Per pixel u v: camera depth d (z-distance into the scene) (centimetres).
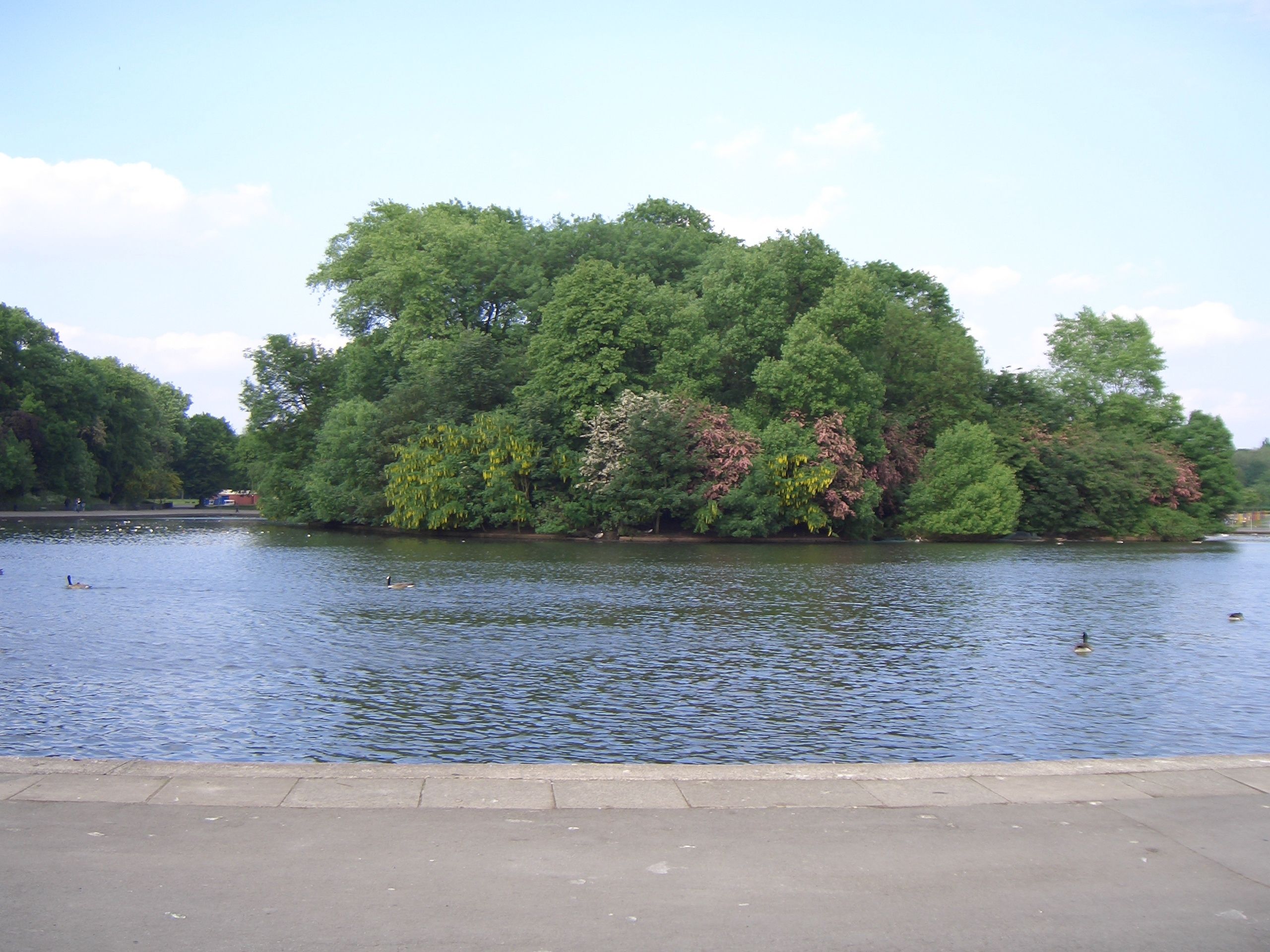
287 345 9950
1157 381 9625
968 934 731
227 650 2762
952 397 8544
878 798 1017
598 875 820
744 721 2039
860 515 7425
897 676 2505
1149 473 8719
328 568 5091
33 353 11256
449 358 8088
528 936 714
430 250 8988
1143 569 5578
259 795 991
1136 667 2650
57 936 703
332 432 8625
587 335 7506
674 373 7575
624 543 7031
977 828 938
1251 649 2944
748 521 7144
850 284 7588
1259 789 1058
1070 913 768
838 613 3547
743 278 7919
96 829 897
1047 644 2994
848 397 7494
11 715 2019
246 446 10106
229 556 5800
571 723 2005
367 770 1079
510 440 7488
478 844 879
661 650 2808
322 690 2280
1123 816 974
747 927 736
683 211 11131
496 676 2442
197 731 1916
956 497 7625
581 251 9362
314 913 744
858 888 806
